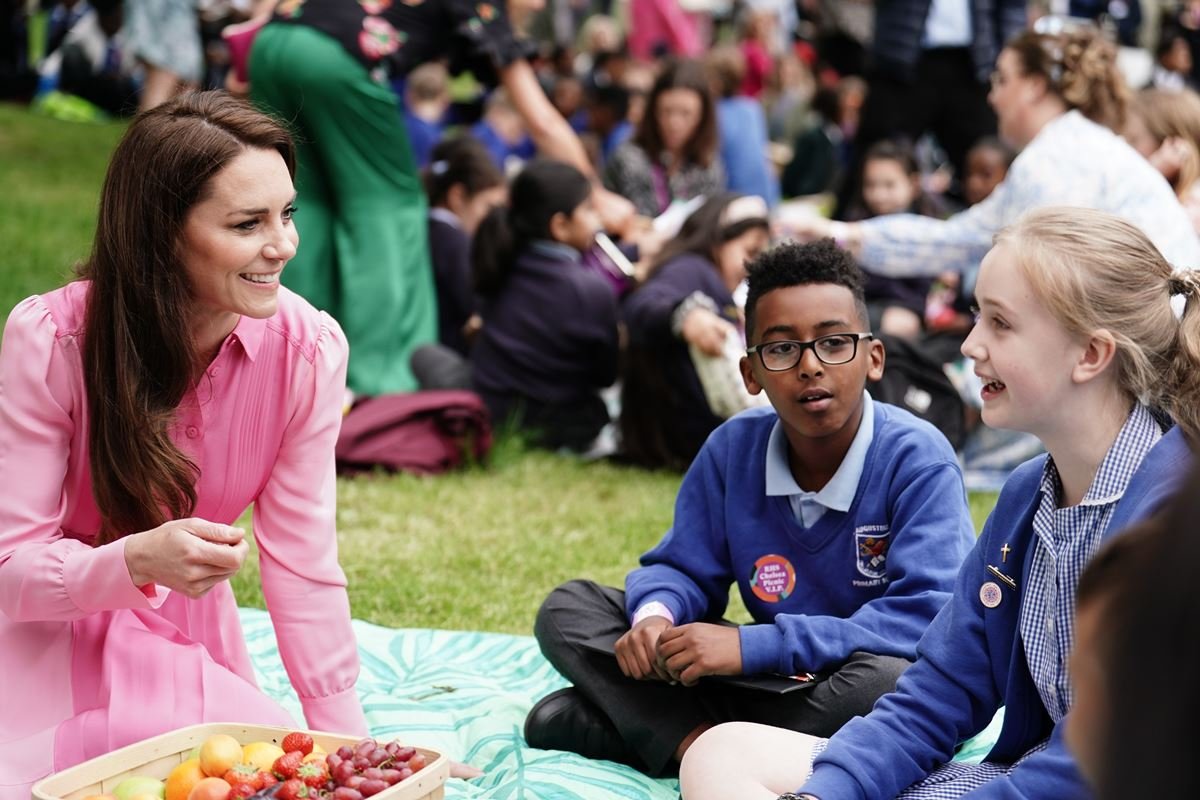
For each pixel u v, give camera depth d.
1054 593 2.19
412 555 4.27
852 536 2.79
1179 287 2.18
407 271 5.70
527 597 3.97
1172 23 10.95
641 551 4.41
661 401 5.39
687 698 2.76
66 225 8.16
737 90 8.69
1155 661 0.92
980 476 5.29
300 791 2.11
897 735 2.30
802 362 2.68
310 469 2.61
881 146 7.22
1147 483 2.09
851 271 2.75
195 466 2.45
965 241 4.94
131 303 2.35
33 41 14.21
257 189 2.33
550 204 5.59
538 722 2.87
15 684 2.40
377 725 3.01
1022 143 4.88
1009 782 2.06
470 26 5.50
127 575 2.28
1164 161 5.31
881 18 8.01
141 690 2.42
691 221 5.40
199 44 10.02
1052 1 11.38
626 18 15.98
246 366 2.50
